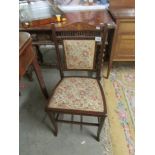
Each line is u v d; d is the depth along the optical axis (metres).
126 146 1.32
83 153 1.29
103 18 1.67
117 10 1.76
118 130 1.43
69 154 1.29
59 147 1.34
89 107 1.11
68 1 2.05
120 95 1.78
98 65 1.33
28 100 1.77
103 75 2.04
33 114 1.61
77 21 1.57
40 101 1.75
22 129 1.48
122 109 1.62
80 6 1.92
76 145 1.34
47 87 1.90
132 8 1.80
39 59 2.18
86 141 1.37
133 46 1.76
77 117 1.55
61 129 1.46
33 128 1.49
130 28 1.63
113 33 1.61
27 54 1.14
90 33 1.46
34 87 1.93
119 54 1.83
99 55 1.30
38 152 1.32
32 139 1.40
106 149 1.31
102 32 1.19
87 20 1.62
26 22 1.54
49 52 2.57
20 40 1.08
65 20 1.64
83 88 1.24
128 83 1.93
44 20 1.56
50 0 2.04
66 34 1.50
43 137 1.41
